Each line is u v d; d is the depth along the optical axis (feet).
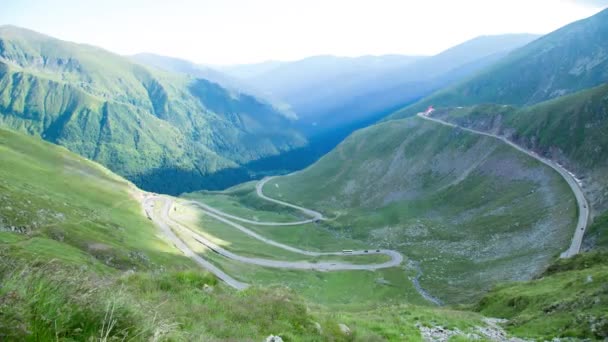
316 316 76.74
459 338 92.89
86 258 252.62
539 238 540.52
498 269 498.28
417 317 120.06
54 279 34.32
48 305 31.14
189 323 52.31
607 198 537.65
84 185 597.52
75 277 37.17
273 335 57.98
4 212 286.66
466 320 125.90
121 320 35.35
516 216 648.38
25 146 639.76
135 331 35.42
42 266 35.19
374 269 570.46
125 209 587.27
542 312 132.36
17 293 29.14
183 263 409.49
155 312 40.40
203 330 51.16
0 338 25.75
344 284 506.07
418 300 446.19
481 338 101.40
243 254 602.44
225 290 79.97
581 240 463.42
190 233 649.20
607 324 100.73
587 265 235.20
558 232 519.60
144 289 67.10
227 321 59.26
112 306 35.86
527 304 161.48
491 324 129.49
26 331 27.02
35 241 250.37
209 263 479.41
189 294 68.44
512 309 166.61
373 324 94.63
